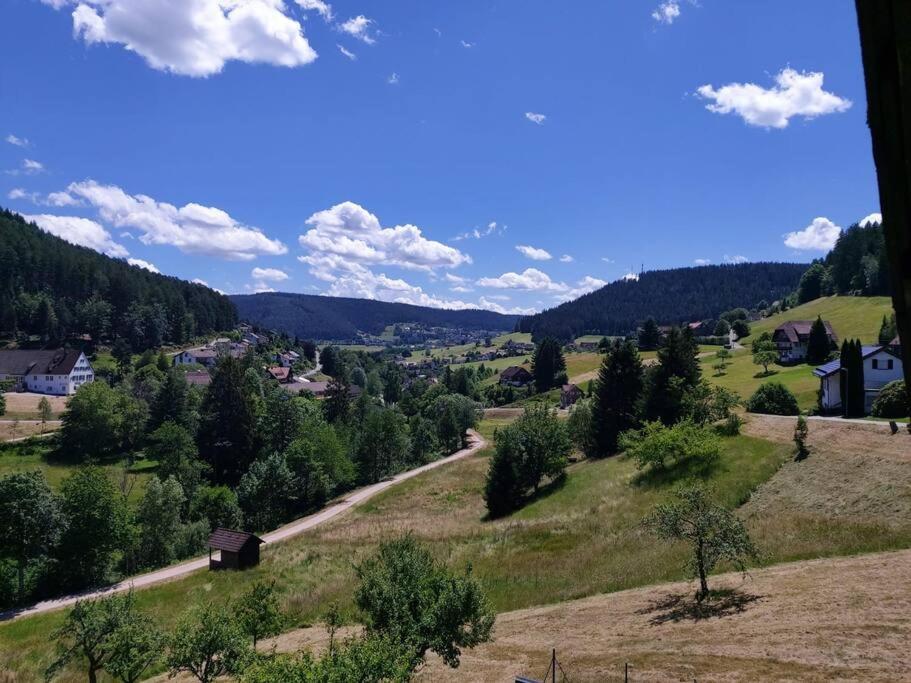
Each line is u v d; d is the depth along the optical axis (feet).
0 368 409.69
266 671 42.27
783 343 321.73
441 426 331.77
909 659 48.39
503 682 61.62
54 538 145.18
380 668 43.88
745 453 132.26
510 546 122.31
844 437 122.11
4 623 120.47
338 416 343.87
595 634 71.00
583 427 221.05
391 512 212.43
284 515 231.91
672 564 90.53
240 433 287.07
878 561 71.82
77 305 549.13
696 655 57.88
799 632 57.57
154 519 179.11
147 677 87.30
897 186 7.20
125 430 293.02
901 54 6.42
